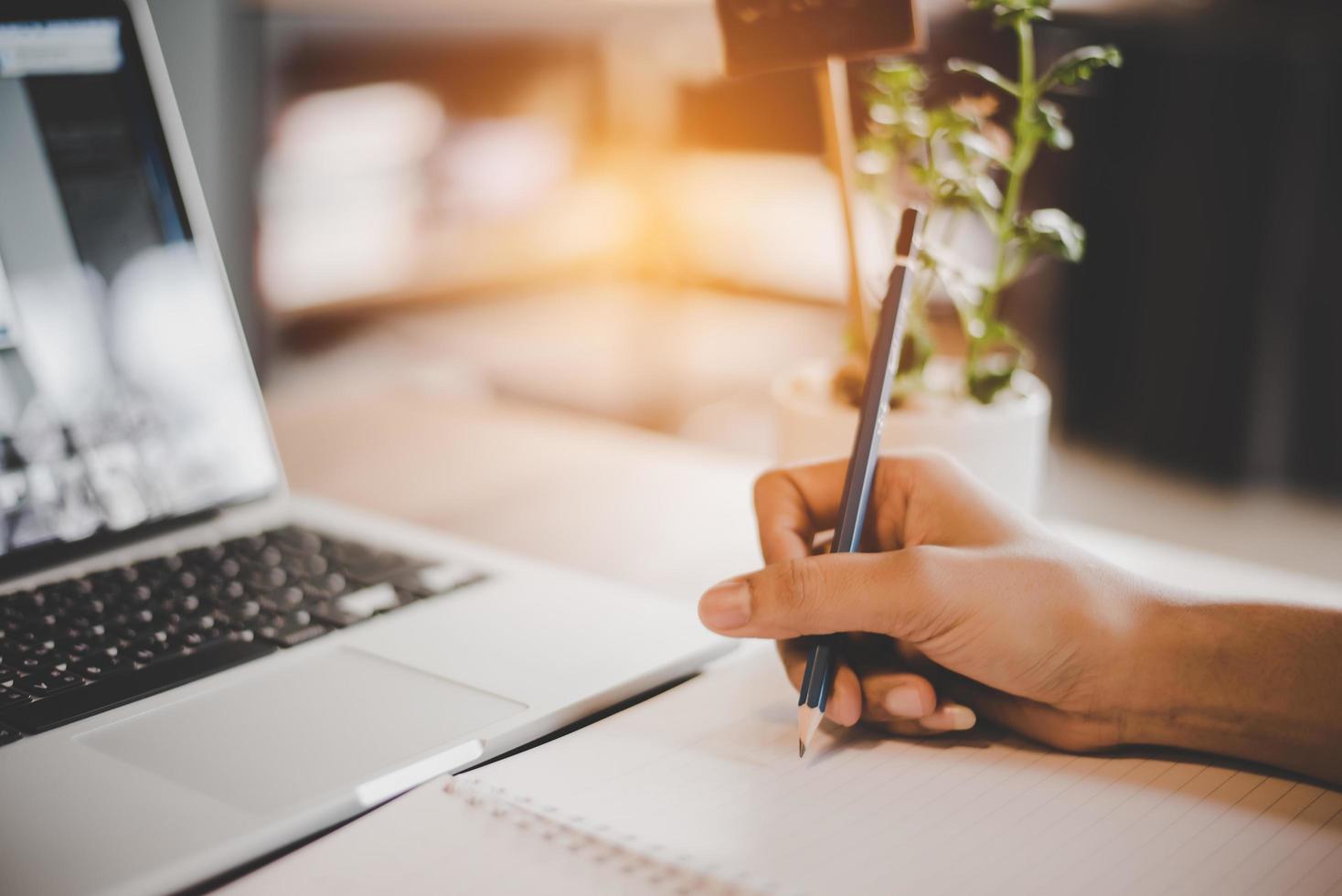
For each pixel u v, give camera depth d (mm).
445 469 841
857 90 808
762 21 622
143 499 623
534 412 1012
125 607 534
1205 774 406
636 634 509
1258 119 1755
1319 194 1791
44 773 391
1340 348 1846
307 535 633
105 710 437
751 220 2059
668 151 2096
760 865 337
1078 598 414
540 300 2092
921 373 641
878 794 385
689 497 780
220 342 663
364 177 1746
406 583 563
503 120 1918
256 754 402
